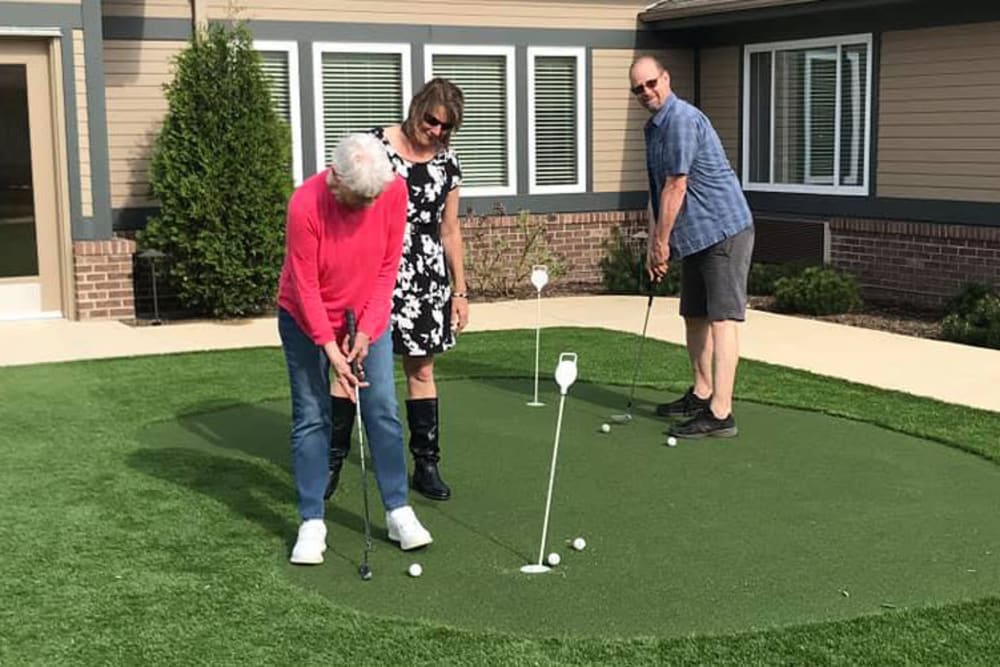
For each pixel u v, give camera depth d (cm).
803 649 355
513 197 1291
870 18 1158
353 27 1191
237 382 766
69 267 1020
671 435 620
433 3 1226
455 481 543
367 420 446
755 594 403
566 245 1321
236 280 1023
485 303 1182
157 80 1102
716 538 462
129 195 1103
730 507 503
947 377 791
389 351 445
